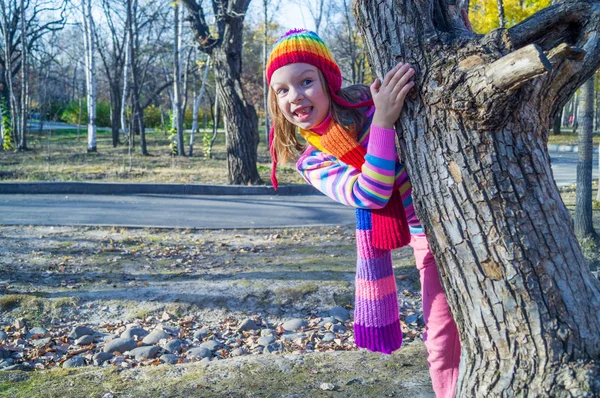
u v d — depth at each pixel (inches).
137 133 1476.4
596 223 342.0
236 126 555.8
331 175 86.5
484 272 73.8
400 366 143.7
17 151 911.7
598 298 74.5
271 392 129.6
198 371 141.9
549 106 75.9
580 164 307.1
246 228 373.1
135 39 1077.1
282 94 86.3
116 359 176.7
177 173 642.8
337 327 205.3
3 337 192.4
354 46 935.0
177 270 264.8
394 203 84.5
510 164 72.5
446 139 74.0
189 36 960.3
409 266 260.2
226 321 212.2
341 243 324.8
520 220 72.2
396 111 76.7
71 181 539.5
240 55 556.1
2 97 945.5
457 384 81.7
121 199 485.4
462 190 73.7
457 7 78.9
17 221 368.2
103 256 288.5
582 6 74.5
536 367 72.0
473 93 69.8
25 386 134.3
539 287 71.9
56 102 1838.1
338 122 84.7
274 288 232.5
